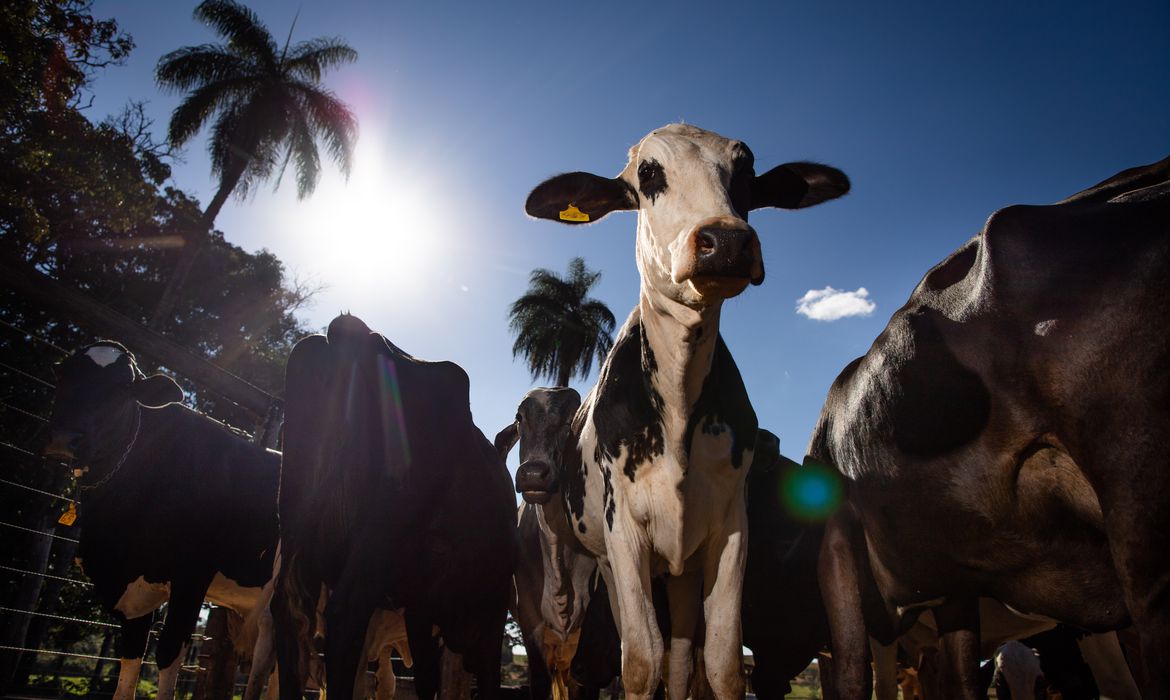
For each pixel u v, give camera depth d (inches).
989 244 107.9
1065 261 100.0
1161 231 92.7
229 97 1092.5
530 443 238.1
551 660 261.3
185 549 267.4
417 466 190.5
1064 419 97.4
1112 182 109.2
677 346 145.1
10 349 850.8
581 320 1428.4
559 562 227.0
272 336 1298.0
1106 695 168.4
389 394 191.3
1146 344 89.9
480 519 209.5
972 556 123.6
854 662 144.3
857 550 150.5
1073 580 113.8
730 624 152.3
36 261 888.9
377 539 175.8
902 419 125.0
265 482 297.1
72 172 818.2
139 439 277.4
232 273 1232.2
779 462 221.3
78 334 895.7
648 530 158.7
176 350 339.6
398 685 382.9
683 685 170.6
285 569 187.9
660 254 140.3
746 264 117.1
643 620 153.4
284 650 183.3
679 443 150.6
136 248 1094.4
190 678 693.9
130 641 271.0
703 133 150.8
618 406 161.8
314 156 1107.3
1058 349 97.4
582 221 173.6
